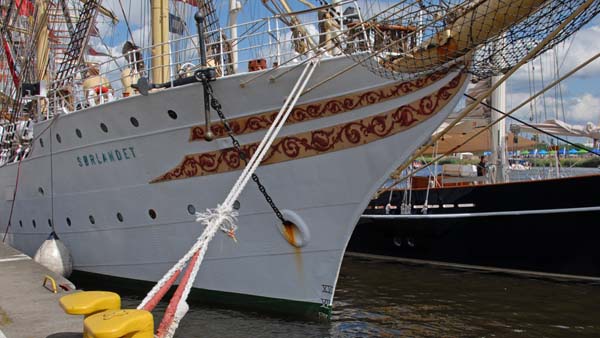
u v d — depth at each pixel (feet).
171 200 31.65
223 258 31.01
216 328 28.89
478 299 38.99
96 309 15.01
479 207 49.21
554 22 21.35
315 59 26.53
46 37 52.37
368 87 26.25
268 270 30.17
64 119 35.58
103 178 34.50
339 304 37.22
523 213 46.39
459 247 50.55
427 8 23.52
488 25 21.99
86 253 37.19
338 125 27.17
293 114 27.73
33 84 39.14
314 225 28.81
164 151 31.07
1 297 23.00
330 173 27.86
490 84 55.98
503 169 55.36
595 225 43.01
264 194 28.78
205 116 28.43
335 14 30.25
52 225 39.75
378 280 45.80
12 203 44.98
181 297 19.84
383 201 56.75
